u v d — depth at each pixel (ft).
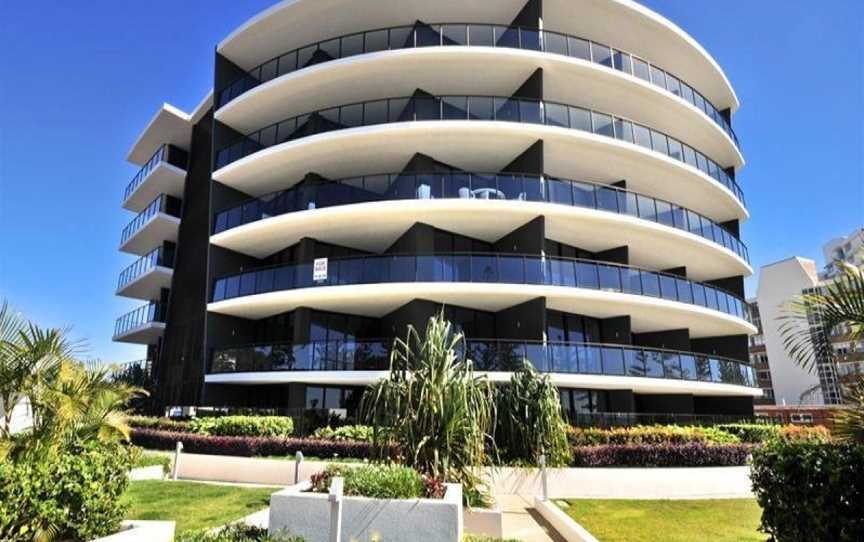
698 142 79.51
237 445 44.34
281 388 63.52
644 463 39.70
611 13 65.72
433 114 59.06
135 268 97.04
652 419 55.93
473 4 62.80
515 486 35.06
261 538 16.70
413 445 22.38
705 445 41.16
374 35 66.74
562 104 60.23
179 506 28.40
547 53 59.36
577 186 58.59
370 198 57.52
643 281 59.67
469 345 50.39
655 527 26.30
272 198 65.46
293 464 38.34
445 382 23.31
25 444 17.22
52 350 19.44
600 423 50.16
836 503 13.14
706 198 75.82
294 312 60.90
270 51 71.00
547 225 59.16
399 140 58.34
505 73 61.00
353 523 17.06
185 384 68.44
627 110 69.82
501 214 55.62
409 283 52.49
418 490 18.51
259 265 70.33
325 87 63.62
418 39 62.13
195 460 40.40
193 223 80.64
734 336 77.36
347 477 19.15
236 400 63.57
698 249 67.97
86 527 15.93
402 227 59.26
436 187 55.72
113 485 17.15
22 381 18.51
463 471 22.79
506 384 41.91
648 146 65.26
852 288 16.56
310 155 61.41
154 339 99.60
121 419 23.17
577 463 38.68
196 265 75.61
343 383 56.80
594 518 28.27
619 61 67.26
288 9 63.52
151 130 89.76
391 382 24.09
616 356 55.16
